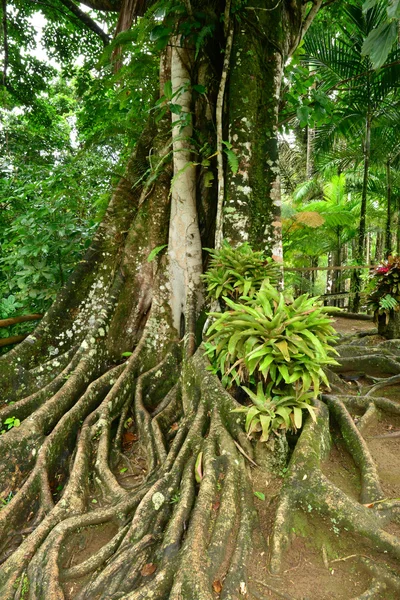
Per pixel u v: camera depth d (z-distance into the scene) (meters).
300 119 4.79
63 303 4.68
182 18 4.39
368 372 4.55
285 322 2.56
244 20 4.30
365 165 9.27
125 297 4.70
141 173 5.10
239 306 2.80
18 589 2.27
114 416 3.81
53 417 3.65
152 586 2.02
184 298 4.54
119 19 4.75
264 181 4.32
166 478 2.78
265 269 3.69
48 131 12.16
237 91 4.28
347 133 9.69
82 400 3.79
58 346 4.55
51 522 2.69
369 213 12.04
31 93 10.66
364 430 3.40
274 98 4.40
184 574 2.00
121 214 5.04
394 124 8.95
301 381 2.73
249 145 4.25
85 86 9.57
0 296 5.48
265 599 2.02
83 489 3.02
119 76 4.98
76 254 5.68
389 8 2.36
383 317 5.82
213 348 3.34
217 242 4.21
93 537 2.65
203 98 4.66
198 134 4.62
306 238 11.52
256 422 2.65
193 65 4.66
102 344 4.44
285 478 2.61
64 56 9.87
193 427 3.14
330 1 6.46
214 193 4.66
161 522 2.51
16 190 5.70
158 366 4.29
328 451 3.04
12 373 4.15
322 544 2.33
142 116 5.84
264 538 2.36
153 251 4.47
